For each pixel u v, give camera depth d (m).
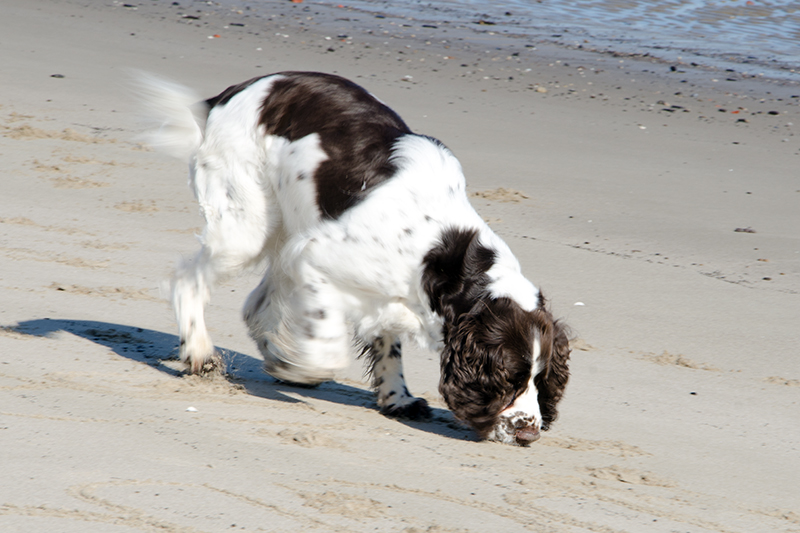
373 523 4.77
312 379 6.68
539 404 6.04
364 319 6.57
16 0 23.48
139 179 11.93
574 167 14.02
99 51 19.34
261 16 25.75
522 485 5.43
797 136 16.86
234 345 7.89
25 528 4.43
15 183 11.38
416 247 6.20
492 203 12.03
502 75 20.78
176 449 5.46
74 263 9.20
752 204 12.65
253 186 7.00
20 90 15.62
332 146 6.60
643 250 10.62
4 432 5.44
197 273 7.22
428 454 5.83
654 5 33.00
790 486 5.69
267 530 4.60
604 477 5.65
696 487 5.61
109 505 4.71
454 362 5.92
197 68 18.83
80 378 6.60
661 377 7.48
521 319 5.80
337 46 22.48
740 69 23.28
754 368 7.75
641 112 18.17
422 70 20.58
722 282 9.76
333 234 6.38
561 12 31.38
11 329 7.46
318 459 5.55
